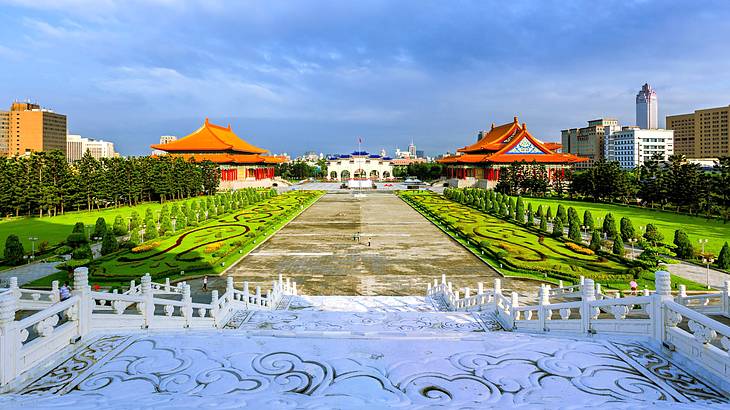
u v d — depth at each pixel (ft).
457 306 91.40
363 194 409.69
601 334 46.83
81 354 38.17
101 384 32.17
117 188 267.18
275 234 189.78
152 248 149.89
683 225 198.80
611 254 138.31
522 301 91.97
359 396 29.01
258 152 543.80
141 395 29.89
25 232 183.73
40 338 37.52
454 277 123.95
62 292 73.26
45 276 121.29
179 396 29.40
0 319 33.24
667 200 262.88
